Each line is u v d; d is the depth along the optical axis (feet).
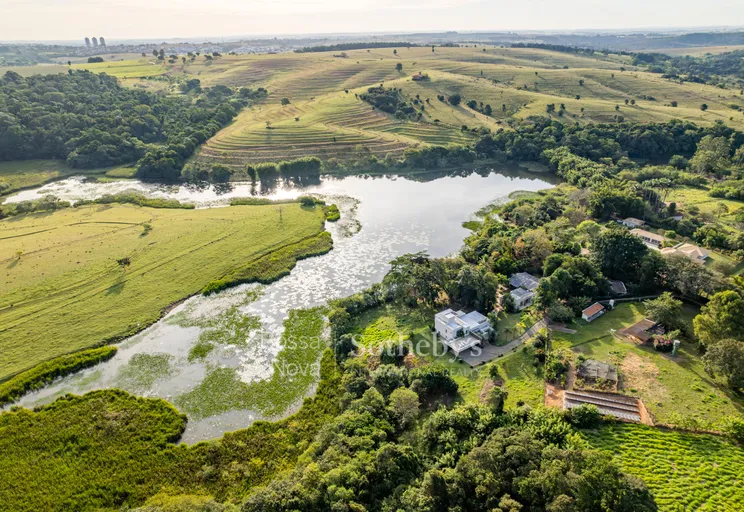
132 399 204.74
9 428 187.62
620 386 192.34
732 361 182.50
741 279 250.16
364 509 135.23
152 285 291.99
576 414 173.37
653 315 228.22
